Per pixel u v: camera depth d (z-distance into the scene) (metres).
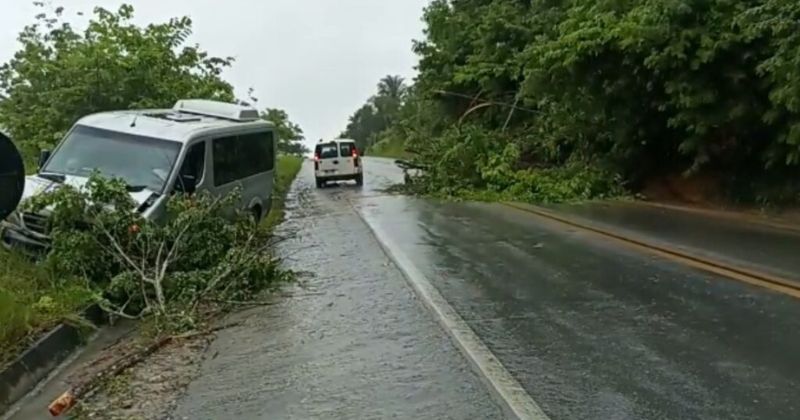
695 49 17.88
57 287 8.66
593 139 24.34
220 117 15.08
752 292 8.80
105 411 5.74
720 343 6.81
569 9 25.00
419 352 6.84
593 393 5.62
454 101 33.47
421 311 8.39
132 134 12.14
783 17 14.38
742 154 19.73
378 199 25.11
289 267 11.62
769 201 18.61
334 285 10.11
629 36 18.59
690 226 15.67
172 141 11.99
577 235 14.38
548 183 23.30
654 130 21.73
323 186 34.31
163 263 9.38
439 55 34.19
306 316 8.44
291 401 5.76
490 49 31.06
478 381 5.98
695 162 19.91
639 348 6.74
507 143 25.98
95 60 19.03
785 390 5.57
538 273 10.49
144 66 19.83
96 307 8.44
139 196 10.73
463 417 5.24
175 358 7.10
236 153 14.05
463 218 18.02
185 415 5.59
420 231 15.59
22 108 19.97
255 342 7.52
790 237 13.69
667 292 8.98
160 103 19.75
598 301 8.64
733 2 17.73
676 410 5.24
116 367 6.77
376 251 13.00
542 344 6.97
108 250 9.31
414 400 5.62
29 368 6.55
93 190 9.40
